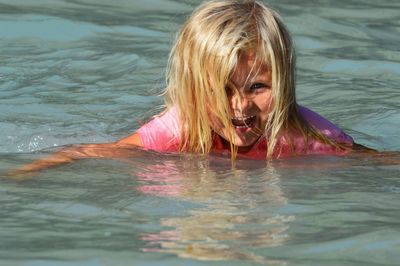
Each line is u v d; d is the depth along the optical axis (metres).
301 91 15.92
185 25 12.32
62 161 11.67
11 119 13.89
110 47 18.05
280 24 12.20
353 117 14.55
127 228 9.11
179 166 11.61
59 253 8.43
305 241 8.70
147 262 8.16
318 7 20.98
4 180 10.88
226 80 11.70
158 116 12.82
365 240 8.73
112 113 14.47
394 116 14.55
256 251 8.42
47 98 15.11
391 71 17.27
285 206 9.83
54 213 9.63
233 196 10.20
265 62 11.79
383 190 10.57
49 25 19.05
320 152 12.53
